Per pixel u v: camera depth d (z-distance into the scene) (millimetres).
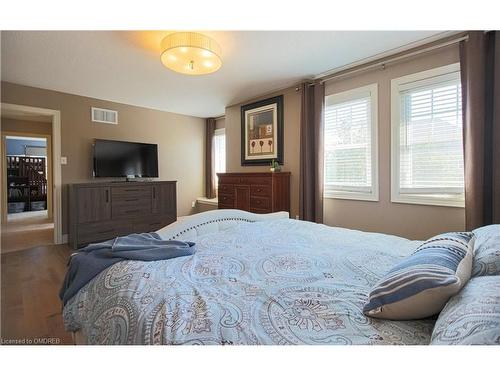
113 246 1345
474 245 1066
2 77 3504
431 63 2662
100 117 4543
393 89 2936
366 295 975
